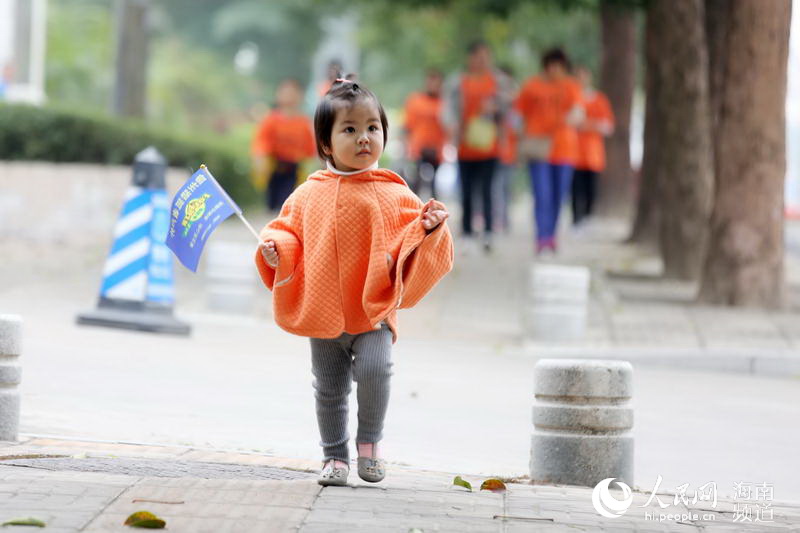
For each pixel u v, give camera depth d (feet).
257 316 115.85
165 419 67.31
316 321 47.98
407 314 118.62
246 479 50.90
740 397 87.20
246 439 63.26
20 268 136.56
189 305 119.65
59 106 173.68
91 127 171.73
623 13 199.31
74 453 54.80
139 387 76.59
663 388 89.61
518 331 112.37
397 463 59.52
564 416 54.75
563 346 103.60
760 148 117.29
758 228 118.32
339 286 47.91
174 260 150.00
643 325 111.34
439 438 67.56
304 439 64.39
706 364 99.50
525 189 380.17
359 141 47.67
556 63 152.87
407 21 358.84
